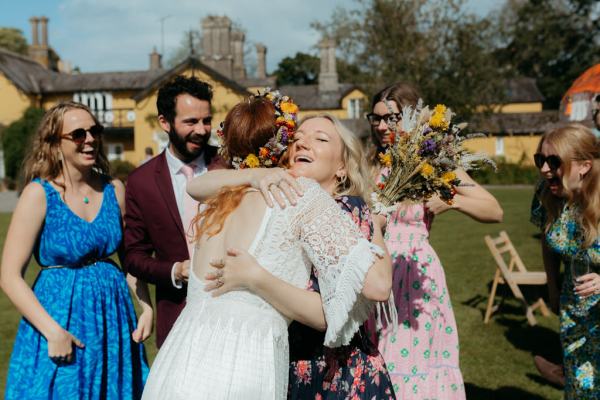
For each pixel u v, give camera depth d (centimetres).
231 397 205
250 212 220
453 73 2869
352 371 234
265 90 263
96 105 3991
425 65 2831
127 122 3928
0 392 457
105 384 310
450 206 340
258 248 214
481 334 623
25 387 293
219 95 3341
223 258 220
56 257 307
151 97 3525
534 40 5091
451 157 286
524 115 4238
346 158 252
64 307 300
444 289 345
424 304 338
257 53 4619
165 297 328
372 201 276
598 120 530
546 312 688
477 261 1005
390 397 238
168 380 214
